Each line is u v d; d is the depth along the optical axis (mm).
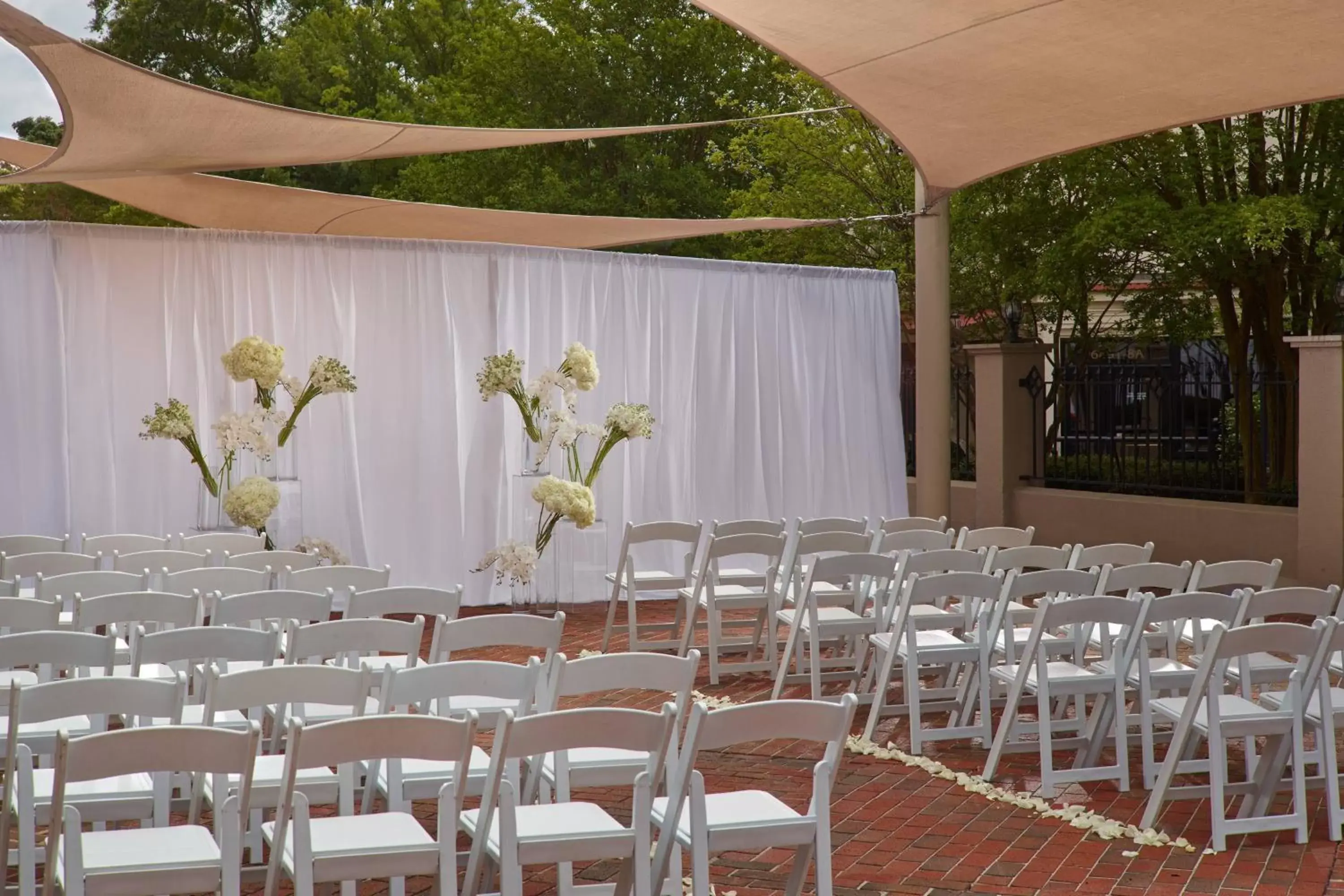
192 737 3062
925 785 5473
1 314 8609
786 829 3590
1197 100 7359
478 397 9992
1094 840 4801
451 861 3312
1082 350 15281
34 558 6172
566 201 21859
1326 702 4793
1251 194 12289
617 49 23281
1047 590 5820
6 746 4023
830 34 6918
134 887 3145
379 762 4133
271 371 8531
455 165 22734
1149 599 5207
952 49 6922
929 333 10281
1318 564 10492
